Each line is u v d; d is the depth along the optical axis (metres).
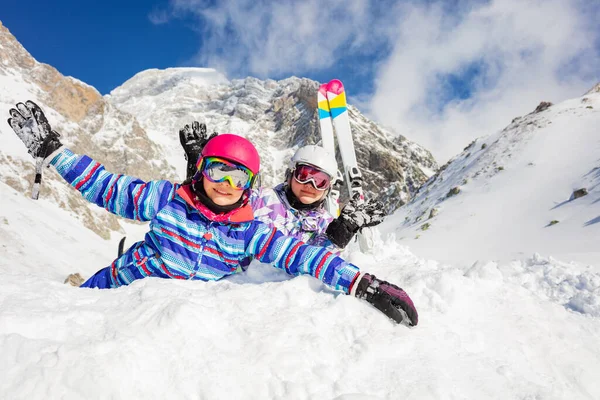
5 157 52.69
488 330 2.66
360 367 2.12
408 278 3.06
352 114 124.06
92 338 1.98
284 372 1.98
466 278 3.00
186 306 2.15
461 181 39.06
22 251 28.67
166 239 2.90
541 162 35.12
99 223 61.50
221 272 3.02
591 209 23.47
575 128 38.59
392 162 111.12
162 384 1.83
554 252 17.66
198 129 4.18
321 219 4.07
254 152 2.80
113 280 3.13
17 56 92.25
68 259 32.75
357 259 3.66
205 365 1.94
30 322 1.97
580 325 3.02
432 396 2.00
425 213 36.47
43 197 52.56
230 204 2.82
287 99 170.25
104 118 103.31
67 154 2.82
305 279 2.78
